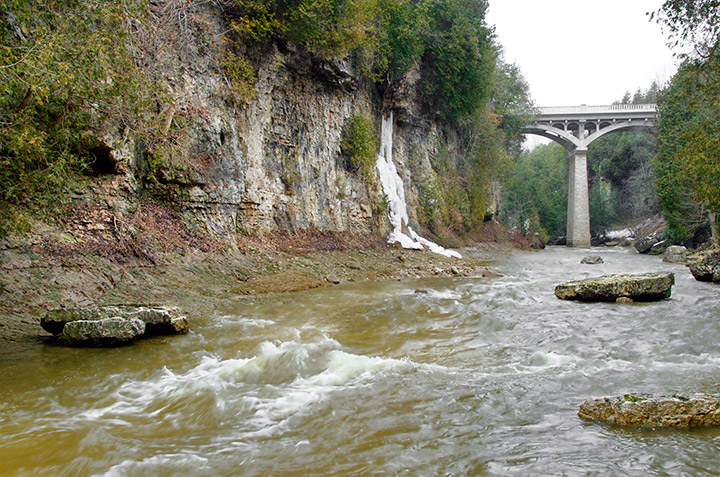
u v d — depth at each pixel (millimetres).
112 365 6402
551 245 68375
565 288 12758
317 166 21641
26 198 7355
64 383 5668
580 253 43438
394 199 27531
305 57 20484
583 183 59281
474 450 3830
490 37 37469
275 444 4043
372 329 9023
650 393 5125
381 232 25766
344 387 5523
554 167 80250
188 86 14352
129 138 11930
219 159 15344
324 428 4355
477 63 33812
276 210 18812
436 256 25312
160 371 6180
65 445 4004
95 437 4156
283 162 19562
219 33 16328
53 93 7051
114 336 7254
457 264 23219
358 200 24422
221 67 16250
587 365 6426
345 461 3701
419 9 27406
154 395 5316
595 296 12227
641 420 4285
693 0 12711
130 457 3805
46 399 5148
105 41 7637
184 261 12875
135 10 8453
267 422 4535
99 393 5367
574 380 5707
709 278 16359
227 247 14922
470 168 41406
